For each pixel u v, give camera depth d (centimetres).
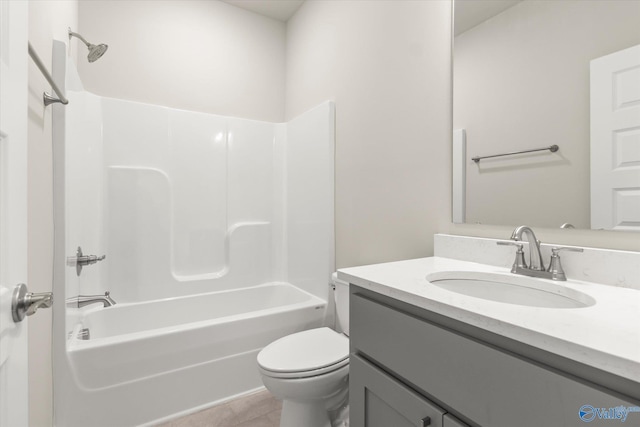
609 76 89
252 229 251
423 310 77
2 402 48
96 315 187
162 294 218
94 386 139
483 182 121
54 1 124
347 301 160
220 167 241
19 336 53
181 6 233
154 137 218
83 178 178
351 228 188
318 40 223
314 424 131
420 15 145
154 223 216
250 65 260
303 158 234
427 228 142
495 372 60
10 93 52
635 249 85
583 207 95
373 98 172
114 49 210
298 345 145
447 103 133
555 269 93
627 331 54
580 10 95
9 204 52
